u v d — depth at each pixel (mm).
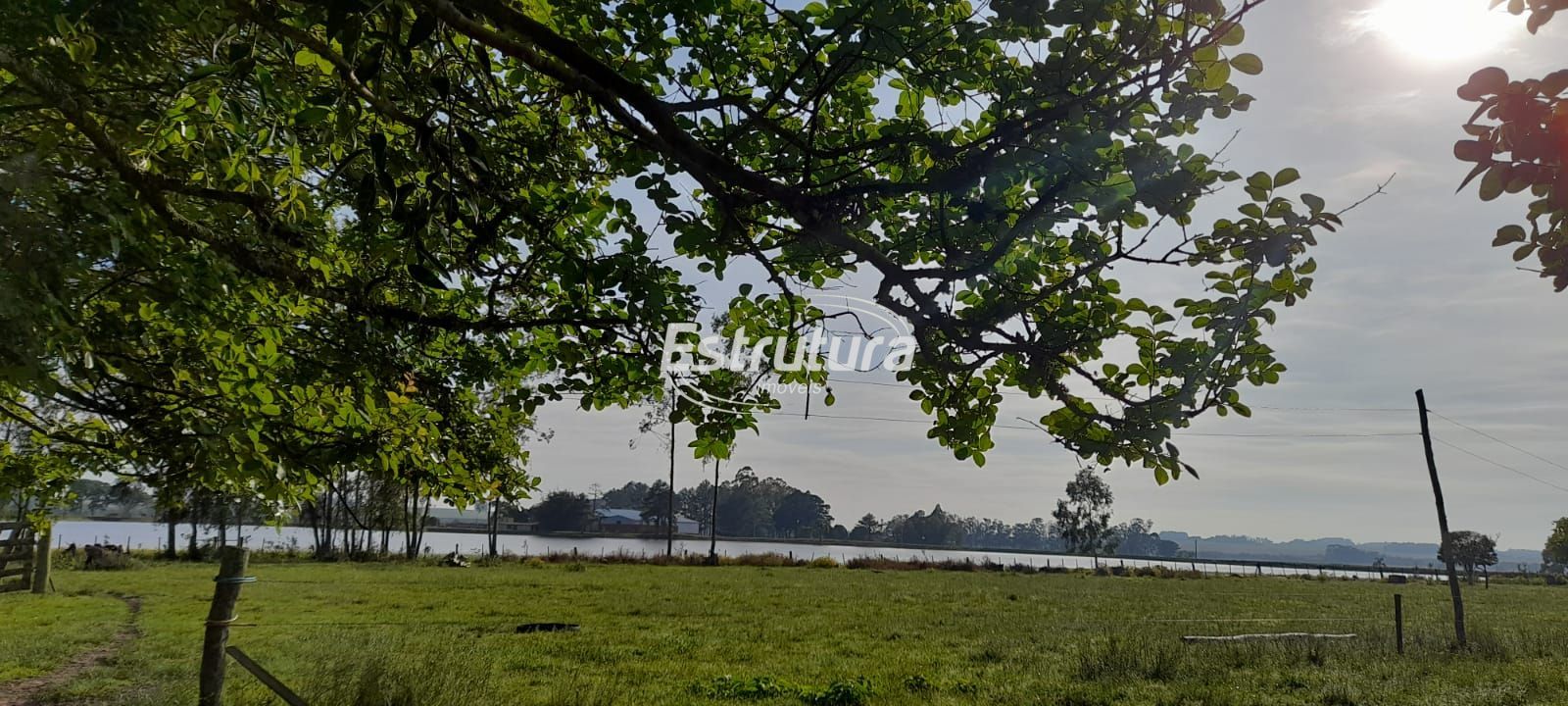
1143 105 2996
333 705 8258
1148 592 38688
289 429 4797
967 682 13281
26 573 22531
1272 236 2963
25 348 2697
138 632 15281
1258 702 11711
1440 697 12109
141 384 4348
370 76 2172
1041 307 3697
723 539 122188
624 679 12883
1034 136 3037
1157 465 3553
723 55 3904
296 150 3541
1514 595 44938
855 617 23500
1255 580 56250
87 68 3121
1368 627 22375
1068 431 3730
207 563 40656
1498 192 1851
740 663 14961
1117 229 3234
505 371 6172
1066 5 2723
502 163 4543
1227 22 2561
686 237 3314
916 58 3225
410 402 5148
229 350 4480
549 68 2854
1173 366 3365
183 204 4340
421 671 9055
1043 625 22469
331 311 5066
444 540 88250
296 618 18609
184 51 3875
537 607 23234
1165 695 12141
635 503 155875
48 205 3070
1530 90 1710
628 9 3803
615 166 4184
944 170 3383
